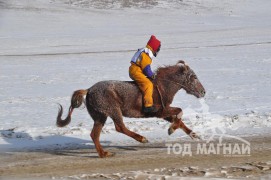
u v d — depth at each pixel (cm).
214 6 9144
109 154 1124
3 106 1845
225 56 3294
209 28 6525
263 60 3019
